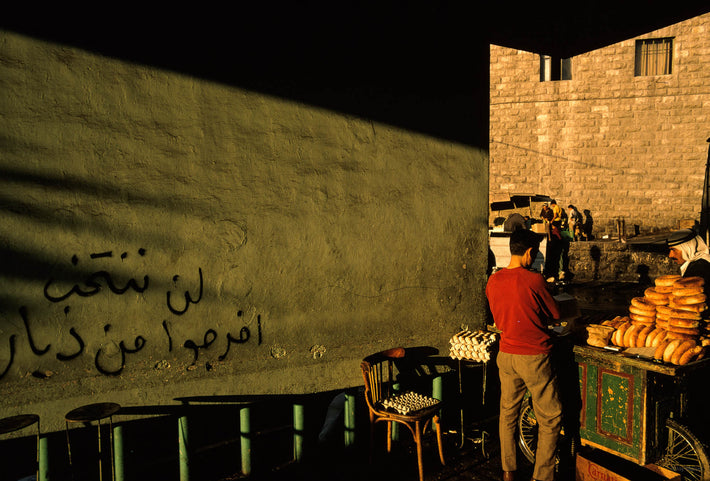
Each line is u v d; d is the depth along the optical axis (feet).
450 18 14.43
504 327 11.05
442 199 14.57
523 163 54.70
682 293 10.64
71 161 9.92
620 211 52.11
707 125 49.26
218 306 11.51
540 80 53.88
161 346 10.95
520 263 11.09
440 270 14.66
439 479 11.88
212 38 11.16
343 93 12.85
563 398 11.67
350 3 12.84
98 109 10.12
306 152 12.42
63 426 10.11
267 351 12.15
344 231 13.05
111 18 10.15
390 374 13.80
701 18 48.67
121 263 10.47
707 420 11.93
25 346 9.67
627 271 41.60
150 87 10.59
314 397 12.83
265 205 11.96
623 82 51.16
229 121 11.44
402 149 13.82
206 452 11.98
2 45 9.27
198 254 11.24
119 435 10.48
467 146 14.94
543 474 10.80
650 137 50.85
